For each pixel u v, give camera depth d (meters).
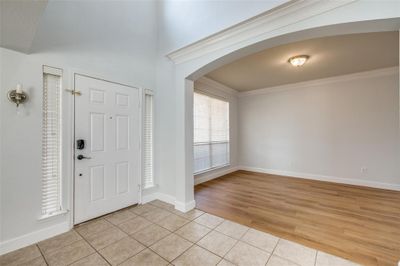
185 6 2.81
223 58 2.48
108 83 2.69
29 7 1.29
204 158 4.57
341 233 2.18
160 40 3.30
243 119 5.74
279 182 4.38
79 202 2.38
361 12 1.57
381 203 3.04
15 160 1.92
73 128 2.34
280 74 4.05
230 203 3.12
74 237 2.12
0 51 1.84
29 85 2.00
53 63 2.17
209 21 2.49
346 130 4.18
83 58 2.43
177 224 2.42
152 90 3.30
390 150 3.73
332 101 4.33
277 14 1.93
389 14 1.49
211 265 1.68
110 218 2.57
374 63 3.44
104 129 2.64
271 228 2.30
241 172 5.46
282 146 5.05
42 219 2.07
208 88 4.63
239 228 2.31
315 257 1.76
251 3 2.08
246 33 2.20
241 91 5.61
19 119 1.95
